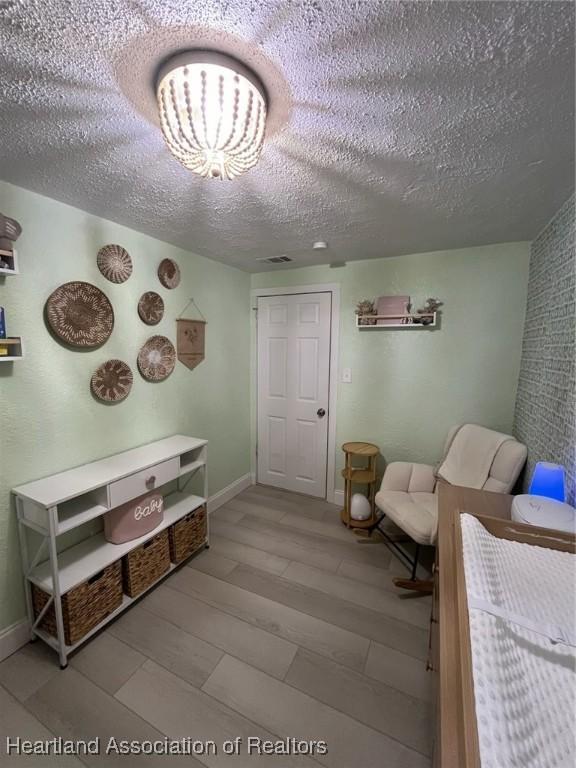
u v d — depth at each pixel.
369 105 0.93
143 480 1.77
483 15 0.68
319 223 1.84
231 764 1.11
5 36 0.73
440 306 2.44
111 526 1.73
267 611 1.75
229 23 0.70
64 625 1.44
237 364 3.03
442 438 2.54
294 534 2.47
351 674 1.42
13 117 0.98
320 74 0.83
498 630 0.60
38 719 1.24
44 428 1.58
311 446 3.05
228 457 3.00
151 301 2.08
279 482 3.25
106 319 1.80
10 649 1.48
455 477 2.12
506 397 2.31
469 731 0.46
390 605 1.80
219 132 0.86
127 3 0.66
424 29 0.71
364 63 0.80
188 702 1.30
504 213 1.68
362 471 2.71
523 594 0.70
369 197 1.50
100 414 1.85
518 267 2.19
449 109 0.94
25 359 1.49
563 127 1.01
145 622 1.67
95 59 0.79
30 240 1.47
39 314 1.52
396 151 1.15
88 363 1.76
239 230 1.95
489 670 0.53
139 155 1.19
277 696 1.33
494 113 0.96
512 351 2.27
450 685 0.58
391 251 2.39
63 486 1.51
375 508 2.69
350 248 2.32
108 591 1.62
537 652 0.56
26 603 1.53
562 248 1.54
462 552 0.84
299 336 2.98
